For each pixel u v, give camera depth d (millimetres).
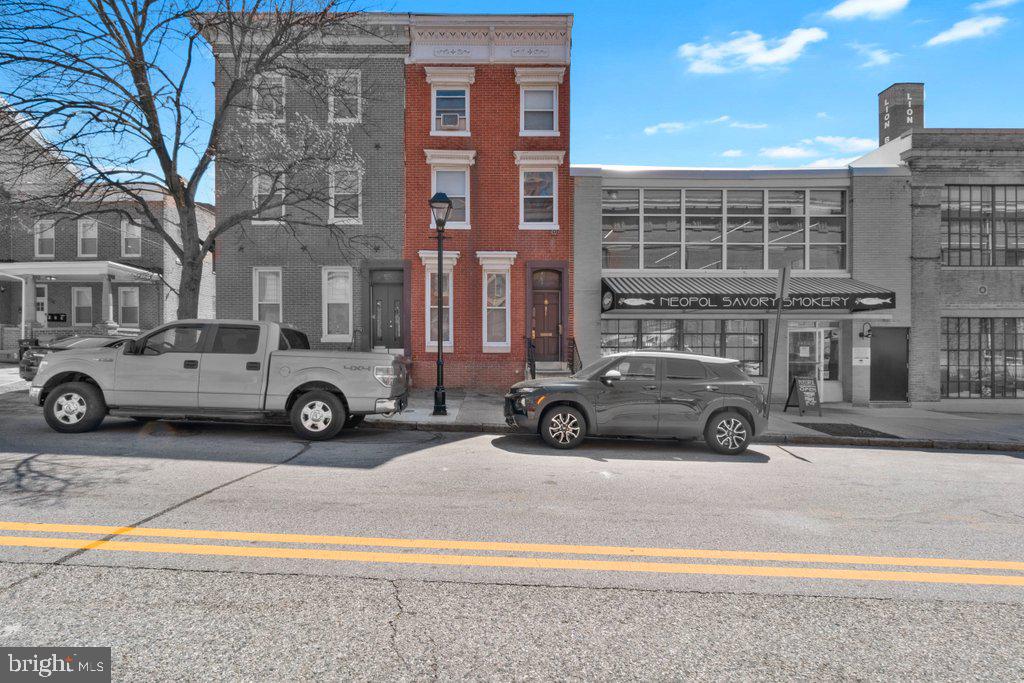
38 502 5254
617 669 2848
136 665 2756
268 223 16047
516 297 16078
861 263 15828
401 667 2807
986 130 15750
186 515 5000
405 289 16156
